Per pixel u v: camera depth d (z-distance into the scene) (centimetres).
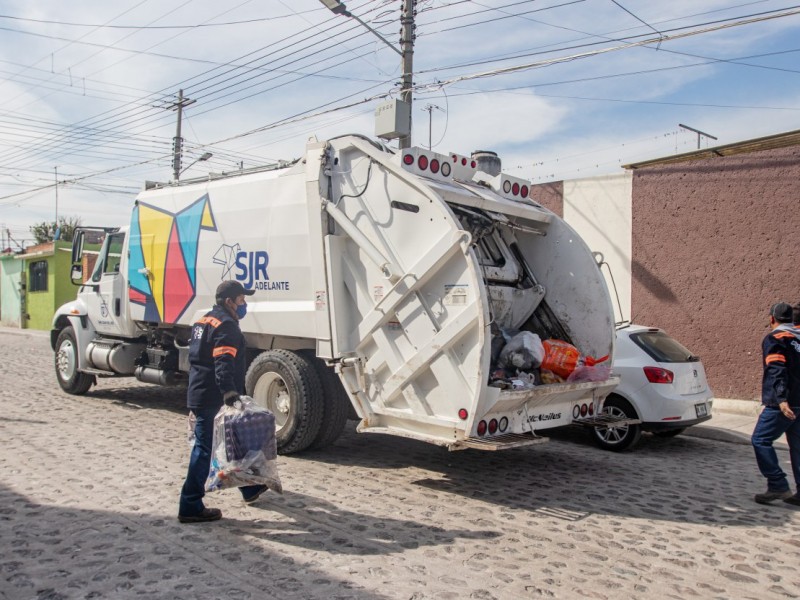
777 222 1109
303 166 761
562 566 478
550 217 790
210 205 880
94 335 1130
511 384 641
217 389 538
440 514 583
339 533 524
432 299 641
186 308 921
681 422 845
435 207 639
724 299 1167
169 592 412
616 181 1298
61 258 3005
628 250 1282
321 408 753
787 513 618
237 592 415
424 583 438
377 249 685
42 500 579
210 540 499
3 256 3419
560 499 642
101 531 510
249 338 857
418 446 844
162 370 994
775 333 645
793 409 637
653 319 1249
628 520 587
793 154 1092
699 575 472
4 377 1355
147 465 698
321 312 727
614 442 862
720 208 1171
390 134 859
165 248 953
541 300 791
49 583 421
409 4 1376
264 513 564
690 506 633
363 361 699
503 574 458
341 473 705
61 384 1163
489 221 738
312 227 734
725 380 1166
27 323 3247
